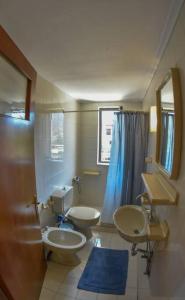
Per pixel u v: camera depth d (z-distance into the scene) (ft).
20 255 4.52
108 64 6.16
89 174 12.84
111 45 4.92
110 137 12.75
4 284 3.65
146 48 5.03
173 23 3.87
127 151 10.37
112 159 10.55
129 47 5.00
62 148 9.75
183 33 3.26
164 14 3.66
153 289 4.62
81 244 6.93
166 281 3.64
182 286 2.71
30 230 5.37
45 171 7.73
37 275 5.82
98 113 12.53
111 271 7.44
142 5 3.43
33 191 5.76
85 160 13.01
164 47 4.83
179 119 3.33
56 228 7.76
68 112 10.16
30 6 3.45
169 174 3.74
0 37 3.50
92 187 13.05
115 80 7.87
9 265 3.89
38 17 3.78
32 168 5.67
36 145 6.88
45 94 7.64
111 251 8.63
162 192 4.26
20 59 4.46
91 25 4.06
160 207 5.04
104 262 7.91
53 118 8.50
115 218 6.53
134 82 8.14
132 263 7.88
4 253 3.72
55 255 7.81
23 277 4.61
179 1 3.27
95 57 5.65
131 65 6.20
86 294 6.40
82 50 5.20
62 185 9.83
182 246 2.91
